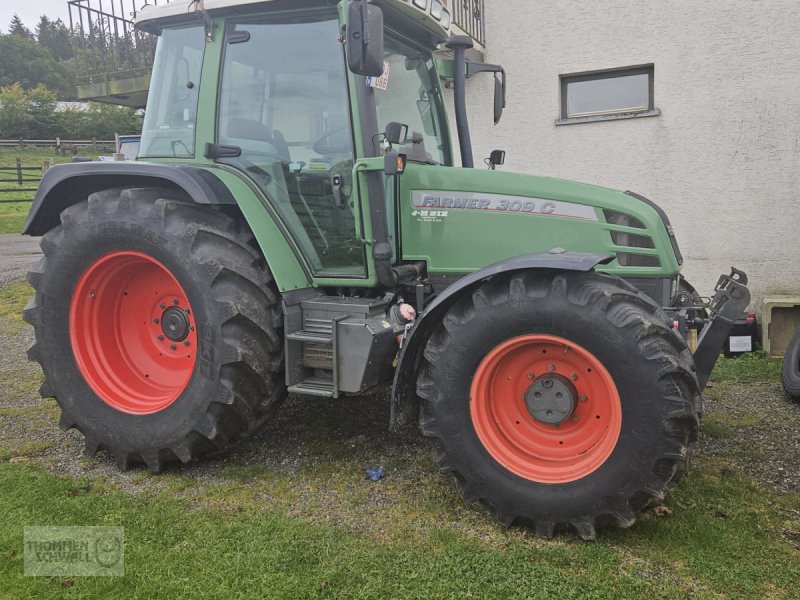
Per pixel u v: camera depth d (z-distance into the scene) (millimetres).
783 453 3518
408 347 2838
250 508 2904
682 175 6043
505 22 6504
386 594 2254
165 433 3209
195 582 2322
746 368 5215
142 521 2760
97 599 2242
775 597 2221
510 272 2744
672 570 2385
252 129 3418
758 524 2707
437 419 2768
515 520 2709
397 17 3408
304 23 3289
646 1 5957
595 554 2482
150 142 3680
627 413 2480
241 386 3131
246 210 3168
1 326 6750
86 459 3484
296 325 3201
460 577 2346
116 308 3561
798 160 5664
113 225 3248
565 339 2574
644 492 2477
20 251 11773
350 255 3357
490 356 2699
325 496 3016
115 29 7598
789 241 5785
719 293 3100
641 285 3213
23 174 22562
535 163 6582
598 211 3174
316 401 4387
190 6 3416
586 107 6477
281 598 2227
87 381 3412
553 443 2740
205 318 3078
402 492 3051
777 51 5598
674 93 5973
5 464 3391
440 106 3957
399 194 3354
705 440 3711
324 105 3279
